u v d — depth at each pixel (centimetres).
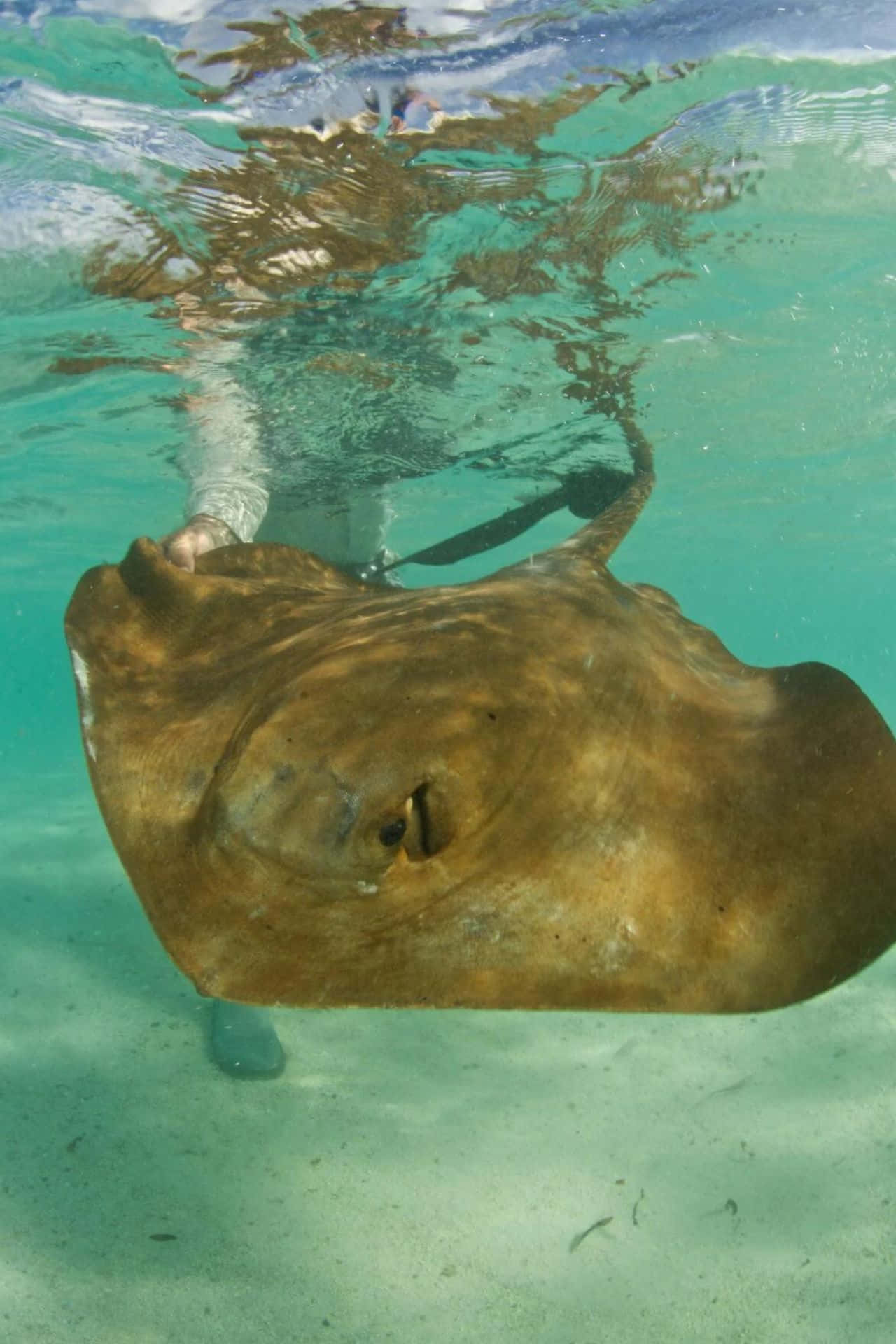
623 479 781
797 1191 465
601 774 233
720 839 222
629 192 675
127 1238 433
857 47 550
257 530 932
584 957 200
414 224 689
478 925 203
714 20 520
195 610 319
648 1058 602
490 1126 531
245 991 193
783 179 679
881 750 229
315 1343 376
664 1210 457
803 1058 589
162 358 905
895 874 207
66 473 1473
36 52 504
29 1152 496
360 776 214
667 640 321
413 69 530
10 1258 416
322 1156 501
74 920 864
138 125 564
